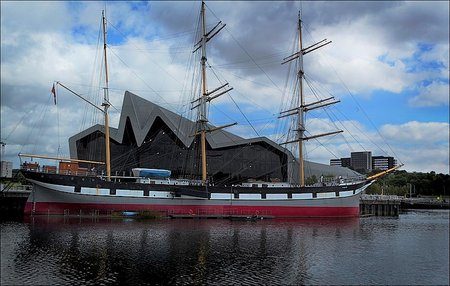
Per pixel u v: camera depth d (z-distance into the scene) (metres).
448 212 91.19
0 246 28.06
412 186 151.50
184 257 26.16
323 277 22.16
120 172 79.50
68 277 20.86
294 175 87.56
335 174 107.62
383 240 35.72
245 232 38.75
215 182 80.94
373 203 81.00
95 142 80.25
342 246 31.98
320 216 58.78
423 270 24.17
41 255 25.62
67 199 49.16
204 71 63.88
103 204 50.16
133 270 22.59
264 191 56.84
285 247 30.78
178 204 53.44
